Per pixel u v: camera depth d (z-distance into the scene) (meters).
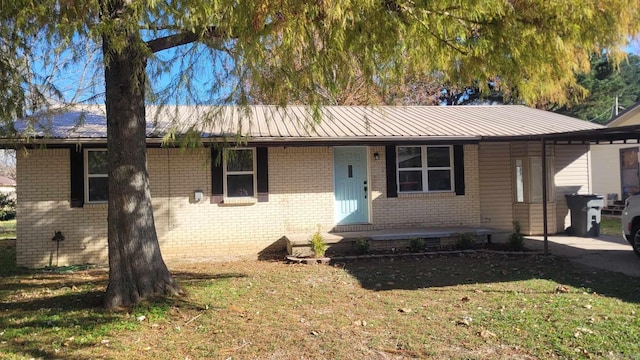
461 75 6.46
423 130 12.67
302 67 6.08
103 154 11.34
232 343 5.26
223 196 11.81
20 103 7.45
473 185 13.62
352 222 12.95
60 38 5.49
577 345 5.00
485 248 11.59
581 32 5.57
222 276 9.06
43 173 10.94
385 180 12.98
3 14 5.73
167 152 11.55
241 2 4.71
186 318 6.19
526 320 5.85
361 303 6.90
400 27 5.34
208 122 7.14
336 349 5.03
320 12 4.92
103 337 5.49
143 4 4.98
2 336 5.56
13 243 15.73
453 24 5.49
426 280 8.42
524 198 13.72
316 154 12.44
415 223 13.14
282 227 12.16
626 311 6.18
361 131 12.19
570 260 10.00
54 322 6.07
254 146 11.74
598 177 22.23
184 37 6.34
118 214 6.79
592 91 25.42
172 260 11.19
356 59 6.00
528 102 6.75
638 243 9.90
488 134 12.62
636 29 5.52
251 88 6.60
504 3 5.42
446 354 4.85
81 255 11.05
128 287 6.76
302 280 8.57
